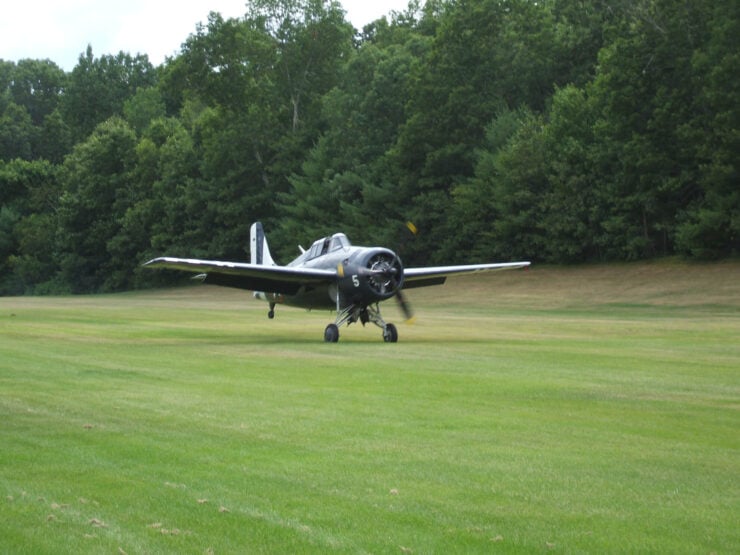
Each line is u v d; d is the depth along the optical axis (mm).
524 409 11125
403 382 13664
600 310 38312
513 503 6957
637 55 50344
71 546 6062
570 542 6074
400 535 6227
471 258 59969
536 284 50188
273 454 8617
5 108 127562
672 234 49875
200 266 21516
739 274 43531
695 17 49750
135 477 7781
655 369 15438
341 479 7676
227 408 11195
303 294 24281
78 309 41344
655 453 8617
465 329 26719
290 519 6590
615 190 51344
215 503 7000
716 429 9805
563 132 54688
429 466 8117
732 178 46406
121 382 13719
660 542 6074
